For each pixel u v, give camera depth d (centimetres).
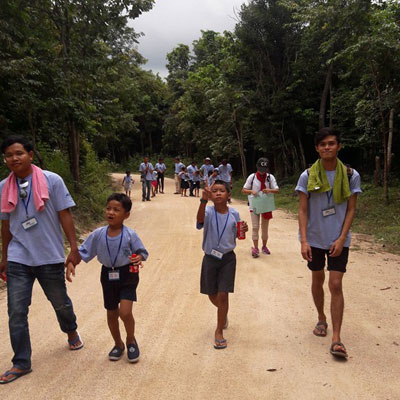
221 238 392
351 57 1245
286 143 2136
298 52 1922
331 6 1386
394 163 1770
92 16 1209
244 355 371
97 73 1314
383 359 362
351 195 376
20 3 1023
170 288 573
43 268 353
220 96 2200
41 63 1059
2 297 544
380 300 515
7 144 344
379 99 1238
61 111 1143
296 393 309
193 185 2011
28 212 347
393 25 1172
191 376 336
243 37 2014
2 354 381
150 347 391
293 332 422
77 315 477
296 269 666
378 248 820
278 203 1644
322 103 1819
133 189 2567
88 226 1097
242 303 510
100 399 304
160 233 1012
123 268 361
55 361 364
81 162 1602
